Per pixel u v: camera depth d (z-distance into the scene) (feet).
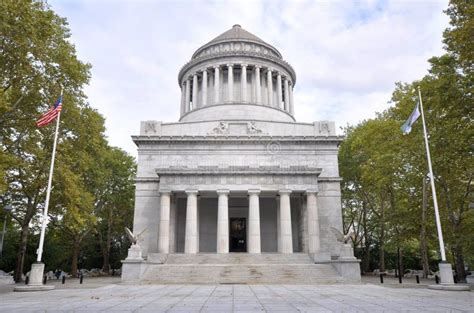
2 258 168.25
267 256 132.16
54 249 185.16
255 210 146.00
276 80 233.76
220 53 220.43
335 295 67.15
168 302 55.93
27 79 98.48
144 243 155.84
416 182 134.10
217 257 131.85
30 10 90.02
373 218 191.21
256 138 171.63
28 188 118.42
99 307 49.60
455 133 100.22
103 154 146.41
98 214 204.44
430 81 113.29
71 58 110.22
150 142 171.73
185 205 169.78
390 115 162.09
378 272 193.98
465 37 87.56
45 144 113.19
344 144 197.36
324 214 161.07
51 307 49.93
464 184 112.88
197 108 217.56
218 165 168.86
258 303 54.08
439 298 61.67
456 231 109.09
